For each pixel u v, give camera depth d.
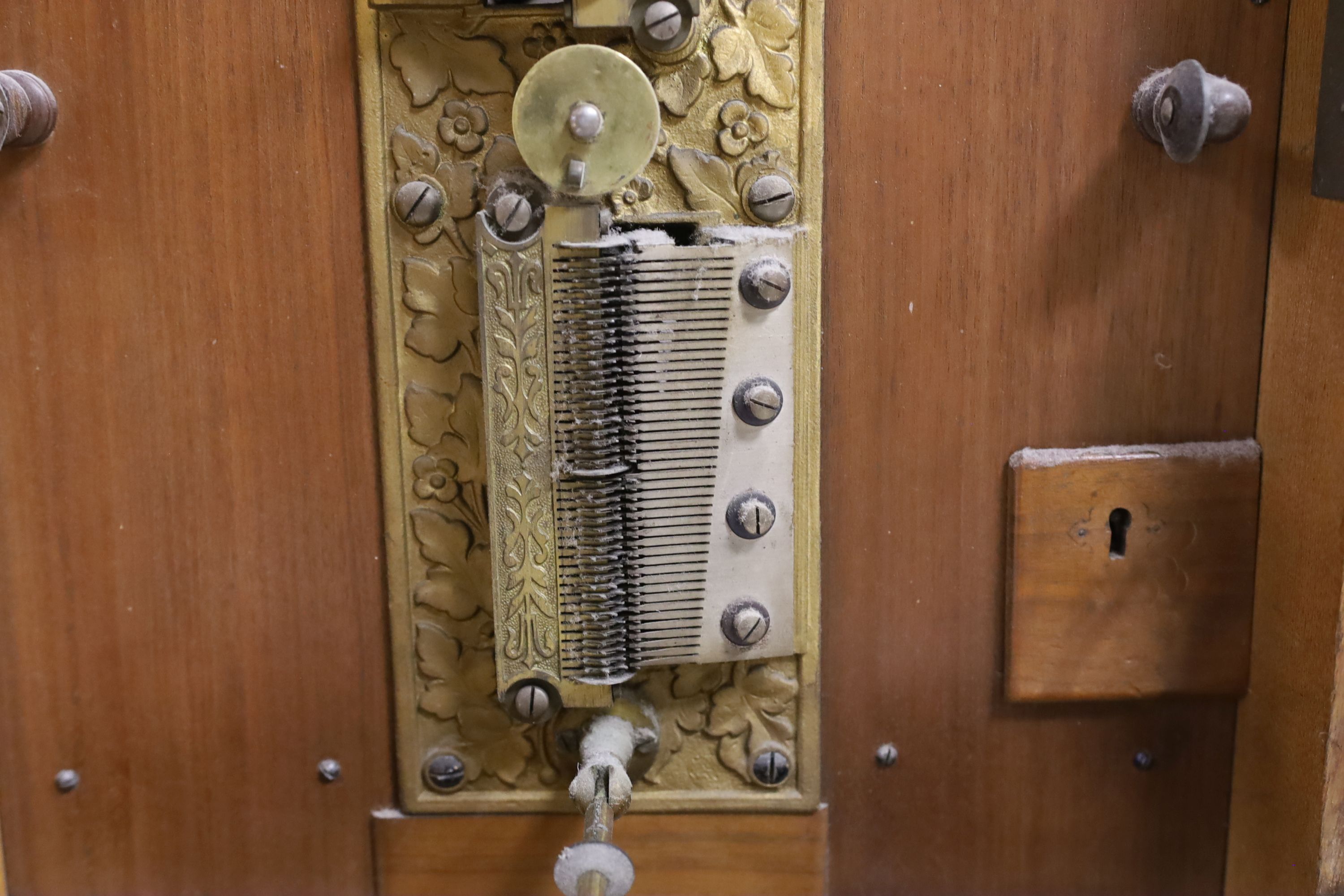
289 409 0.81
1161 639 0.85
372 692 0.85
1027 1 0.77
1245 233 0.81
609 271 0.73
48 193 0.77
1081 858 0.89
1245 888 0.87
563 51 0.68
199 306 0.79
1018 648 0.85
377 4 0.73
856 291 0.81
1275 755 0.83
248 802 0.87
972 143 0.79
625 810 0.78
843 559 0.85
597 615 0.78
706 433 0.78
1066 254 0.81
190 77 0.76
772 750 0.85
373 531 0.83
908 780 0.88
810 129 0.76
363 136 0.77
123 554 0.83
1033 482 0.82
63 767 0.85
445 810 0.86
